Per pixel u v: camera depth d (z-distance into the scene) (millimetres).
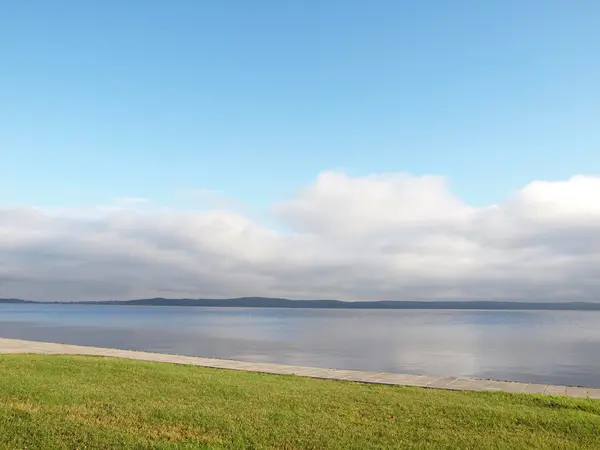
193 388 12648
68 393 11344
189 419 9531
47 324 77500
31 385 12016
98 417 9461
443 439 8641
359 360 29062
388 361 28750
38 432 8242
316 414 10242
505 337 54750
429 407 11000
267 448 8023
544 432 9125
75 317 121750
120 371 14805
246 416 9898
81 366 15445
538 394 12797
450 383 15164
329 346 39562
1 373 13711
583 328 81312
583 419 9883
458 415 10281
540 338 53000
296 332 60844
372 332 63188
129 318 117312
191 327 71312
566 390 14094
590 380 21766
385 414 10359
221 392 12289
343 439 8523
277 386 13562
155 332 57156
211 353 32062
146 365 16406
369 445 8250
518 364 27984
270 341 44344
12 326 69500
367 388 13852
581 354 34500
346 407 10961
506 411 10602
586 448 8281
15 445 7684
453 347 40031
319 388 13477
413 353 34344
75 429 8453
